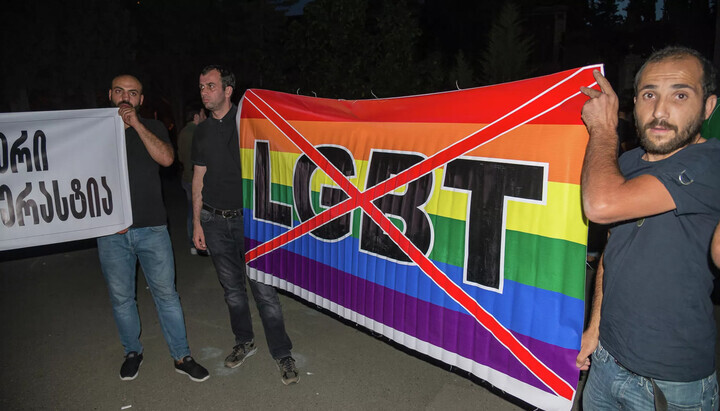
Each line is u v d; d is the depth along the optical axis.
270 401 2.97
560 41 20.41
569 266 1.83
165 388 3.12
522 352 1.99
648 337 1.49
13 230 2.85
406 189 2.37
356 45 6.61
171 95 21.34
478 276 2.11
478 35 18.44
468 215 2.12
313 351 3.61
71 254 6.10
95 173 2.97
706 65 1.42
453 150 2.17
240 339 3.42
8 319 4.20
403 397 3.02
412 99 2.39
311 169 2.83
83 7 16.69
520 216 1.95
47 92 17.56
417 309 2.37
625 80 20.03
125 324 3.18
